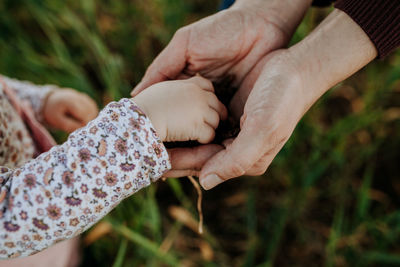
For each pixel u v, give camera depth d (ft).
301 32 4.52
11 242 2.18
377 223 4.31
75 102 3.63
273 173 4.96
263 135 2.35
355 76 5.66
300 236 4.66
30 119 3.13
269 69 2.59
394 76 4.39
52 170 2.19
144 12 5.80
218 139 2.73
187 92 2.52
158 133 2.39
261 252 4.59
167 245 4.28
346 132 4.64
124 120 2.29
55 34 5.30
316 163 4.54
